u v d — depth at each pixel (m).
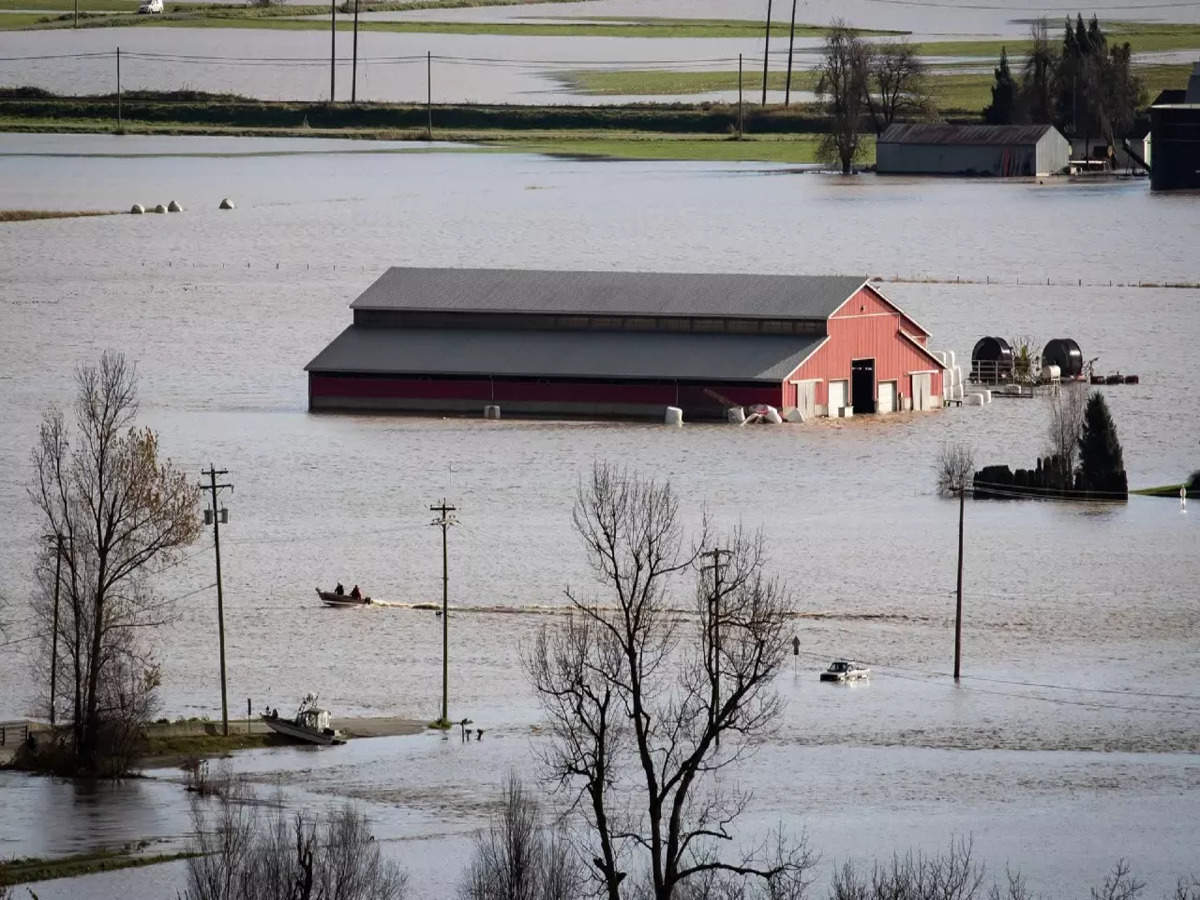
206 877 194.50
